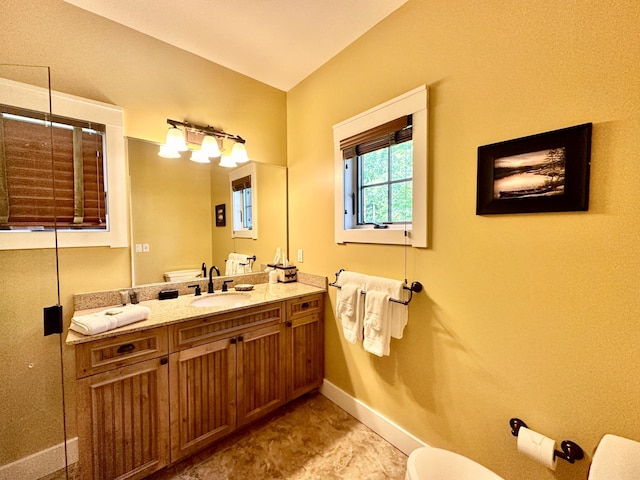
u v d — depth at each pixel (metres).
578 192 1.00
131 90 1.72
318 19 1.65
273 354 1.86
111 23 1.64
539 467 1.13
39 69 1.41
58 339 1.49
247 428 1.81
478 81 1.26
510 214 1.18
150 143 1.80
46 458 1.47
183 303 1.72
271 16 1.62
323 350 2.21
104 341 1.22
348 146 1.89
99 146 1.61
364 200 1.93
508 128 1.17
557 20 1.04
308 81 2.25
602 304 0.97
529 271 1.14
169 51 1.86
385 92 1.67
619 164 0.92
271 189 2.42
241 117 2.23
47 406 1.47
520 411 1.17
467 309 1.34
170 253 1.91
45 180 1.45
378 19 1.66
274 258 2.45
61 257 1.52
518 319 1.17
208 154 1.96
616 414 0.95
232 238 2.20
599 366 0.98
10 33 1.36
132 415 1.30
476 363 1.31
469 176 1.31
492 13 1.21
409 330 1.59
